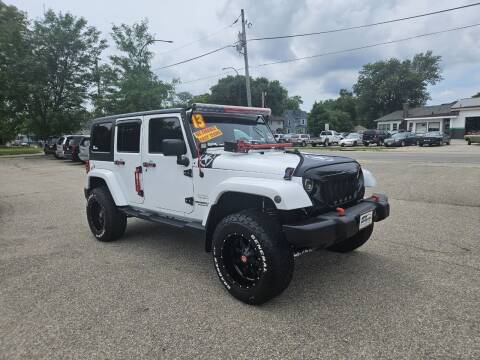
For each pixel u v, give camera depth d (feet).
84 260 15.03
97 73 85.76
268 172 10.85
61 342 9.12
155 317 10.27
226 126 14.29
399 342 8.82
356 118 290.15
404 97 224.74
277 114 273.95
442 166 46.21
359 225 11.16
